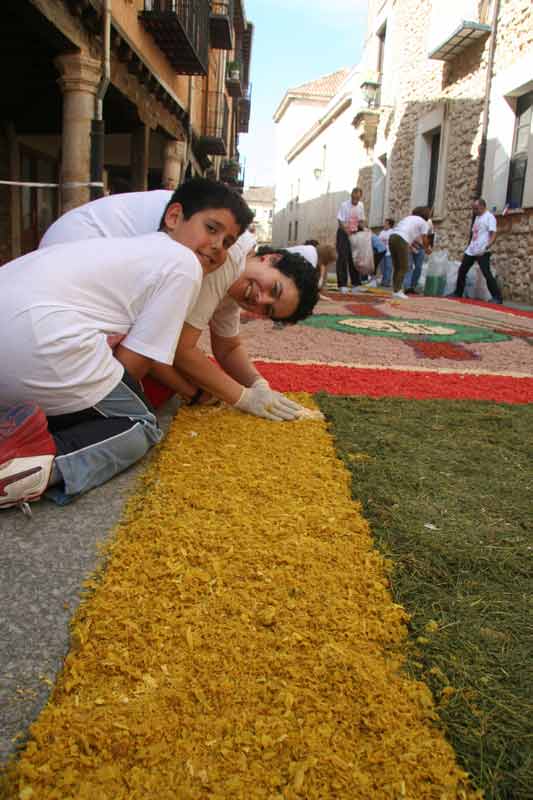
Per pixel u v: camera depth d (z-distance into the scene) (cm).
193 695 117
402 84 1741
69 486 193
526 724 115
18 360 200
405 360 484
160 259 221
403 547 173
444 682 124
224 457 232
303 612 141
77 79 679
